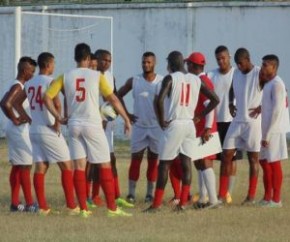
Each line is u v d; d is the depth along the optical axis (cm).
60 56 5519
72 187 2630
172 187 3031
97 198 2862
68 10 5569
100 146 2553
